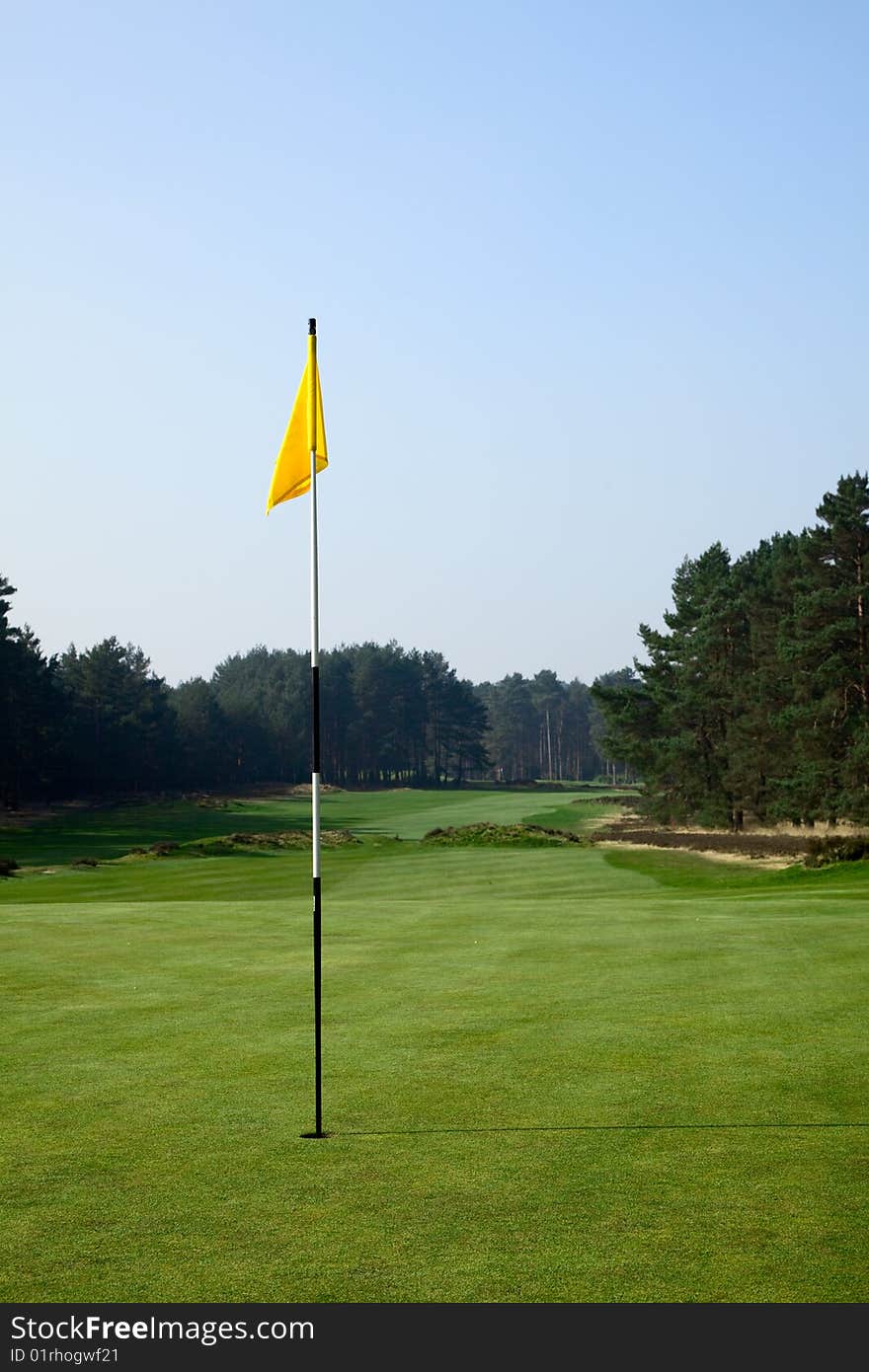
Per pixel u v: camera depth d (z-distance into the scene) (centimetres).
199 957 1880
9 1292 664
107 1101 1045
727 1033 1277
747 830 6888
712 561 7788
